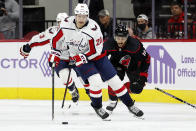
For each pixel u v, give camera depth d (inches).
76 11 542.9
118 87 595.5
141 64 634.2
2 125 577.0
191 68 820.6
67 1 917.2
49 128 552.4
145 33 887.1
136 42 622.2
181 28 879.1
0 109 733.3
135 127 559.8
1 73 882.1
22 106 768.9
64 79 706.2
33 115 669.9
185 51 822.5
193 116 666.2
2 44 879.7
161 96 833.5
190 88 820.6
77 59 563.2
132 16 913.5
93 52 573.3
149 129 545.6
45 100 858.8
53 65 617.3
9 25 916.6
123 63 642.2
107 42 629.3
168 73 830.5
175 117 654.5
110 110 674.8
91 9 908.0
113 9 887.7
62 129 545.6
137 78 655.8
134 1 911.0
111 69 590.9
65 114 681.6
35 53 869.8
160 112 705.0
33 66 871.1
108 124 584.4
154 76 836.0
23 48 658.2
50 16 925.8
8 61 879.1
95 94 585.0
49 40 663.8
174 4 894.4
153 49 837.8
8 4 912.3
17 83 877.2
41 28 928.9
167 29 888.9
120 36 596.4
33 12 930.7
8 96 880.9
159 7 936.9
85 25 557.3
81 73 585.3
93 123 593.3
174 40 827.4
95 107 595.2
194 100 819.4
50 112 700.7
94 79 578.6
